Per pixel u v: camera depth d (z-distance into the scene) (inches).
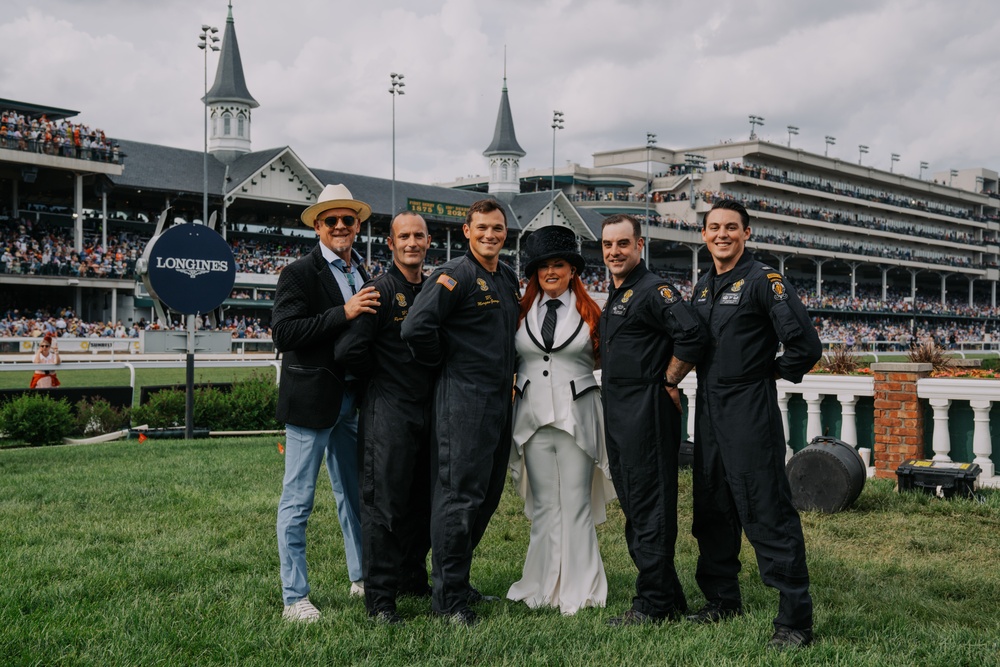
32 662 142.5
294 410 170.1
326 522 253.9
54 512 265.6
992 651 148.6
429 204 2167.8
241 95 2096.5
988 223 3929.6
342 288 181.6
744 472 157.9
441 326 167.3
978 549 225.6
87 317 1691.7
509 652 148.5
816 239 3056.1
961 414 307.4
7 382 808.3
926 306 3324.3
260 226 2052.2
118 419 531.5
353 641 152.8
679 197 2945.4
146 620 163.6
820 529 246.5
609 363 171.8
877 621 167.0
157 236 486.3
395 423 168.6
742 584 194.9
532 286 187.2
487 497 176.4
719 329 162.1
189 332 499.8
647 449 167.9
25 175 1536.7
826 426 340.2
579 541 183.8
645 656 145.1
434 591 169.8
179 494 295.4
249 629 159.9
